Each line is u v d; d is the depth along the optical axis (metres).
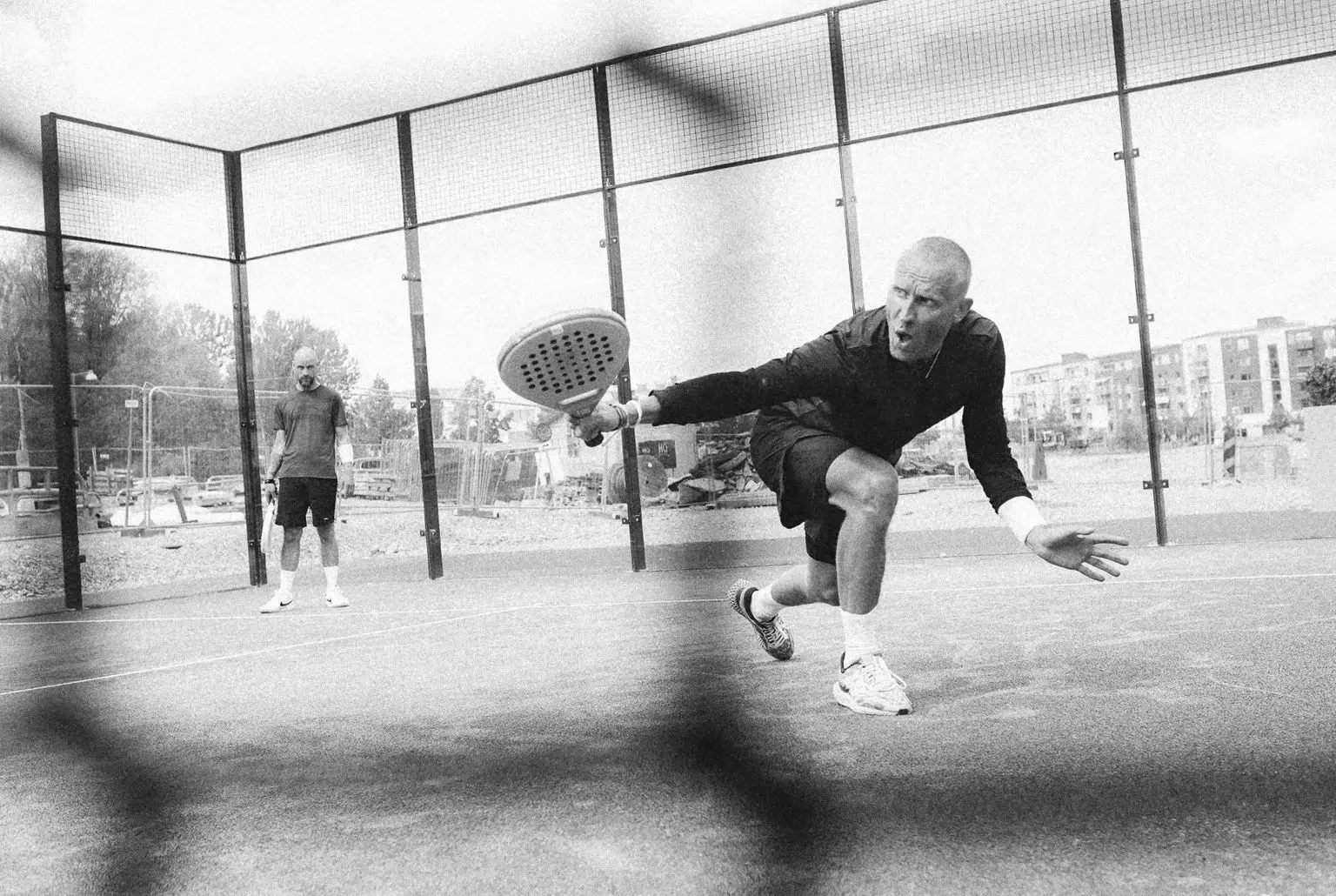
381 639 3.47
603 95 5.94
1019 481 1.92
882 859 1.08
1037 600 3.26
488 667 2.67
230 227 6.80
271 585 6.78
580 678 2.40
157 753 1.87
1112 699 1.80
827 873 1.05
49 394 6.86
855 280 5.48
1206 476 5.24
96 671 3.14
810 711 1.89
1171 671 2.02
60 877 1.21
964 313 1.95
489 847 1.21
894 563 5.06
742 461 6.14
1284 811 1.16
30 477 6.68
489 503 6.87
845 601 1.93
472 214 6.25
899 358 1.87
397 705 2.20
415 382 6.33
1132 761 1.39
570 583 5.37
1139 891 0.96
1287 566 3.71
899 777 1.39
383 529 7.04
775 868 1.08
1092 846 1.08
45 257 6.51
